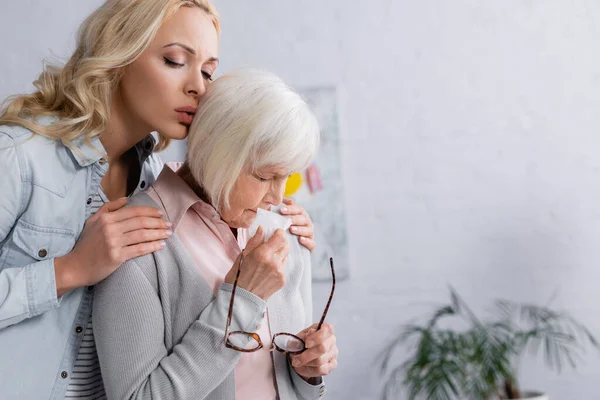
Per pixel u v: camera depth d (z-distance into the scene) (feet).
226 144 3.70
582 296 9.07
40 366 3.97
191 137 3.88
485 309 9.13
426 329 8.60
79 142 4.15
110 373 3.67
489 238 9.19
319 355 3.89
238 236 4.25
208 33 4.13
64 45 9.39
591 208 9.12
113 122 4.32
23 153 3.97
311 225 4.72
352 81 9.38
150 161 5.17
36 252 4.00
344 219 9.25
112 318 3.69
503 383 8.68
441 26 9.34
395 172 9.32
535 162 9.20
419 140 9.30
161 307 3.81
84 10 9.45
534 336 8.63
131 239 3.71
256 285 3.72
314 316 9.25
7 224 3.95
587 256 9.09
